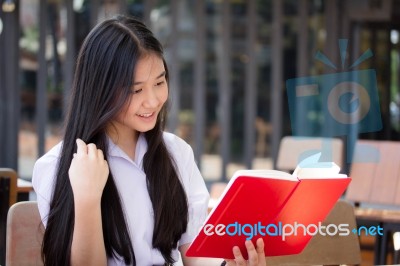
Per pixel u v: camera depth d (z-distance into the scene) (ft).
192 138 28.02
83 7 26.63
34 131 26.30
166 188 6.82
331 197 6.02
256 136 27.99
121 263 6.68
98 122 6.32
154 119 6.48
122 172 6.79
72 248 6.19
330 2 26.37
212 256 5.93
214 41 27.86
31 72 26.18
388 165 14.32
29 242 7.36
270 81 27.86
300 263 8.67
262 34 27.76
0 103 25.26
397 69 25.23
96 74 6.30
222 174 28.02
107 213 6.56
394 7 24.88
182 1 27.55
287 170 15.99
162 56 6.43
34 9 26.12
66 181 6.41
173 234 6.95
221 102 27.86
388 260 13.80
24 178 26.32
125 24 6.37
